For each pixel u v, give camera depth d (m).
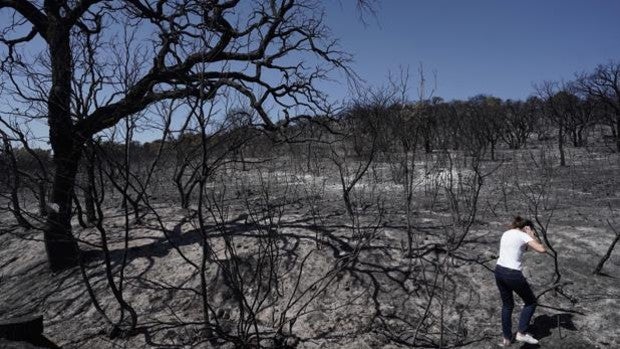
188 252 10.65
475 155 11.74
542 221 11.42
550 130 48.72
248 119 7.94
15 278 11.43
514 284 6.55
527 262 9.09
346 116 14.09
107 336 7.96
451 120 32.62
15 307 9.87
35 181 9.41
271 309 8.45
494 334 7.15
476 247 9.67
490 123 37.66
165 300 9.09
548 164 23.95
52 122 9.32
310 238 10.37
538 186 16.44
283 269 9.46
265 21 12.20
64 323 8.87
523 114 41.09
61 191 10.34
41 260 11.98
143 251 11.07
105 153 7.11
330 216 12.20
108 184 16.97
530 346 6.73
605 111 39.66
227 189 16.67
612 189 15.68
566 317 7.33
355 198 14.34
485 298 8.09
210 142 8.19
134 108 8.61
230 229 11.53
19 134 8.36
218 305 8.77
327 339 7.43
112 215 14.22
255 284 9.09
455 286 8.41
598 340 6.72
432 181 16.05
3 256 12.90
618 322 7.09
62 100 8.66
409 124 11.68
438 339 7.21
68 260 11.05
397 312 7.99
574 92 39.84
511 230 6.81
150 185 17.52
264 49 12.59
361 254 9.54
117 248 11.47
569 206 13.17
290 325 7.32
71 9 10.14
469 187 15.60
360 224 11.19
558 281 7.93
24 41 11.75
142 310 8.88
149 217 13.40
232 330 7.83
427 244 9.79
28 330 6.12
